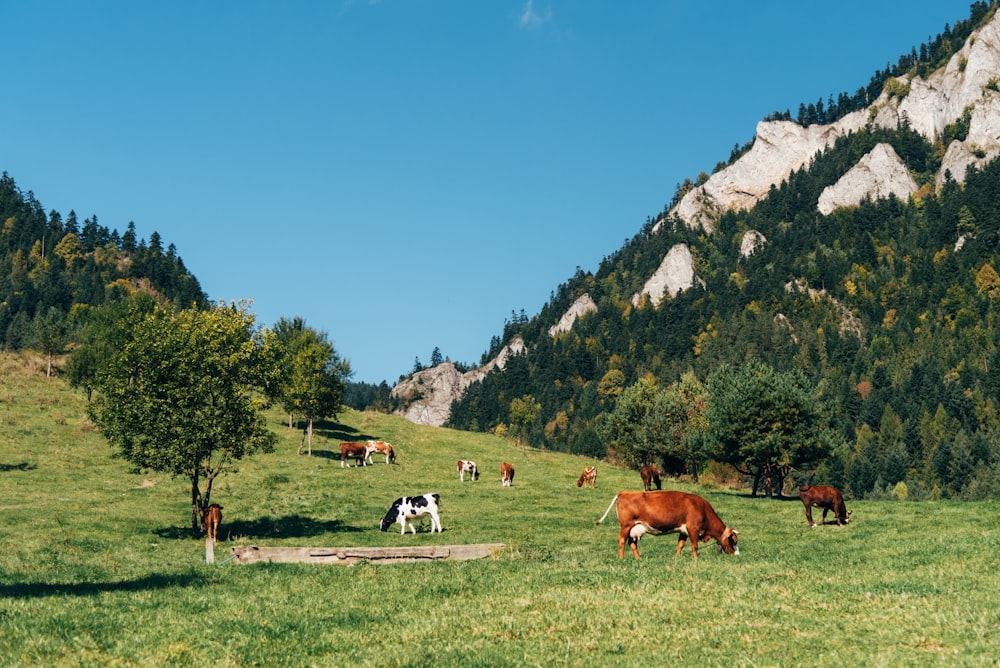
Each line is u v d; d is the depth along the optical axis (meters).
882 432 187.38
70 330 112.81
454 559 23.75
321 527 36.28
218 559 26.91
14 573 22.25
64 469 48.53
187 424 33.31
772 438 47.69
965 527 28.20
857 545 24.38
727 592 15.90
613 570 19.23
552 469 65.00
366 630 14.01
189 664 12.16
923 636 12.31
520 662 11.83
